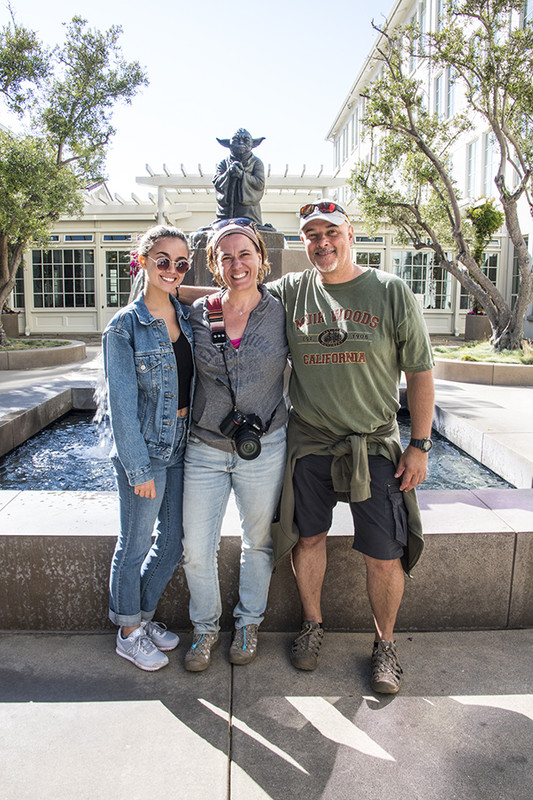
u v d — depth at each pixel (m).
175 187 15.09
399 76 10.15
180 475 2.34
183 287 2.46
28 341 12.39
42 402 6.16
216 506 2.30
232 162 5.82
